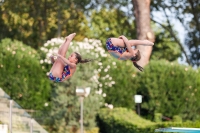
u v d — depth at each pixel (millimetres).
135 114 37125
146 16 44594
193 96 39594
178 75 39625
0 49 38969
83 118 36281
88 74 36656
